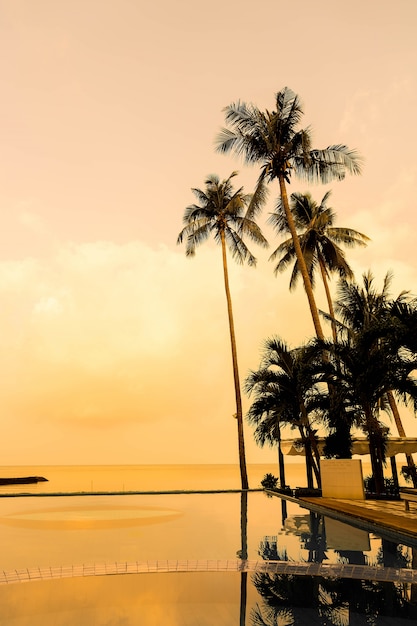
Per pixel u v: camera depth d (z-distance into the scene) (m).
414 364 15.95
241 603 5.46
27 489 31.39
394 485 21.11
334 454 19.48
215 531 11.12
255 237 30.88
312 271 32.72
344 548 8.76
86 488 44.41
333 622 4.81
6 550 8.75
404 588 6.01
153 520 13.23
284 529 11.41
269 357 21.62
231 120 24.98
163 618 4.95
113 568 7.09
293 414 20.89
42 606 5.32
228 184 31.58
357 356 18.06
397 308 14.97
